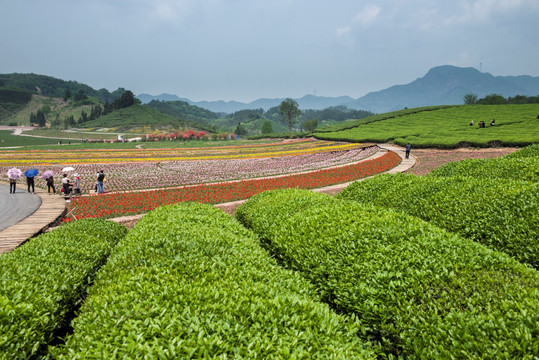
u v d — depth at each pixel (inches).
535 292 187.5
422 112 3531.0
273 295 200.8
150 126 7283.5
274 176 1190.9
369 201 526.3
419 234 284.8
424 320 188.4
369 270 245.6
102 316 176.9
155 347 147.3
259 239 392.8
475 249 253.3
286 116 3873.0
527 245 299.7
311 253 297.3
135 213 748.0
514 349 153.9
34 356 203.0
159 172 1428.4
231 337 155.6
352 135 2583.7
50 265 287.7
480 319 174.4
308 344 158.2
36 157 2082.9
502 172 516.7
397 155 1424.7
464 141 1482.5
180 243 296.8
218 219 431.5
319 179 1029.8
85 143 3887.8
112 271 257.0
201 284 211.8
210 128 7677.2
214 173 1346.0
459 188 430.9
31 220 648.4
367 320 217.8
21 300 210.8
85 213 741.3
